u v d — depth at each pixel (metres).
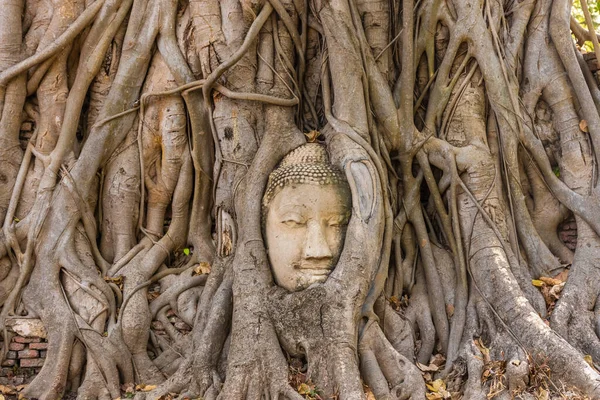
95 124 8.27
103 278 8.01
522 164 8.43
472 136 8.26
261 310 7.17
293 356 7.15
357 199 7.34
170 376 7.59
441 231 8.30
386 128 8.16
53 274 7.85
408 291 8.08
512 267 7.79
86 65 8.38
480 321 7.54
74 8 8.55
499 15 8.59
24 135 8.46
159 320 7.96
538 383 6.73
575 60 8.42
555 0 8.65
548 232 8.28
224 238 7.99
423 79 8.55
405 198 8.20
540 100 8.59
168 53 8.34
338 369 6.80
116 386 7.48
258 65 8.27
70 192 8.07
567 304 7.42
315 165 7.54
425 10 8.50
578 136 8.30
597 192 8.00
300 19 8.53
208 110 8.19
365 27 8.50
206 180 8.39
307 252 7.20
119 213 8.34
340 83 7.95
